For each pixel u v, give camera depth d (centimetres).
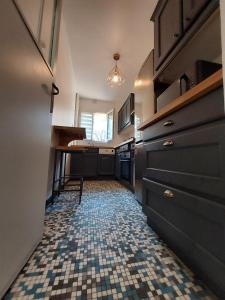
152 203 120
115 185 335
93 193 255
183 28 112
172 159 95
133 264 84
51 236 112
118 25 222
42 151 99
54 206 183
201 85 68
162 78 159
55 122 213
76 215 155
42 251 93
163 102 130
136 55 286
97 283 70
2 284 59
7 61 57
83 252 94
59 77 221
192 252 75
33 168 86
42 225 105
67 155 354
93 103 502
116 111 502
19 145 69
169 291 67
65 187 282
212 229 64
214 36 109
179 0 117
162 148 106
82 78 378
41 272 76
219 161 61
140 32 233
